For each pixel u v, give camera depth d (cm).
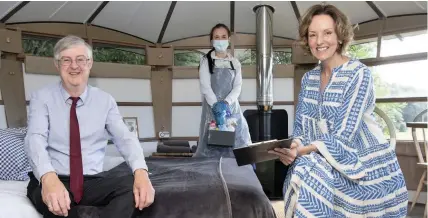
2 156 185
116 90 414
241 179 157
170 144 369
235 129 269
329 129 132
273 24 429
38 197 130
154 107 438
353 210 123
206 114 275
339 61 139
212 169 178
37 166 127
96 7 365
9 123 325
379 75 401
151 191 123
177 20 411
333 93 131
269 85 399
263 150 128
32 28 362
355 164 123
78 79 144
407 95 376
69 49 142
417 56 365
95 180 143
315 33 135
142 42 445
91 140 153
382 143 132
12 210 128
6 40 323
